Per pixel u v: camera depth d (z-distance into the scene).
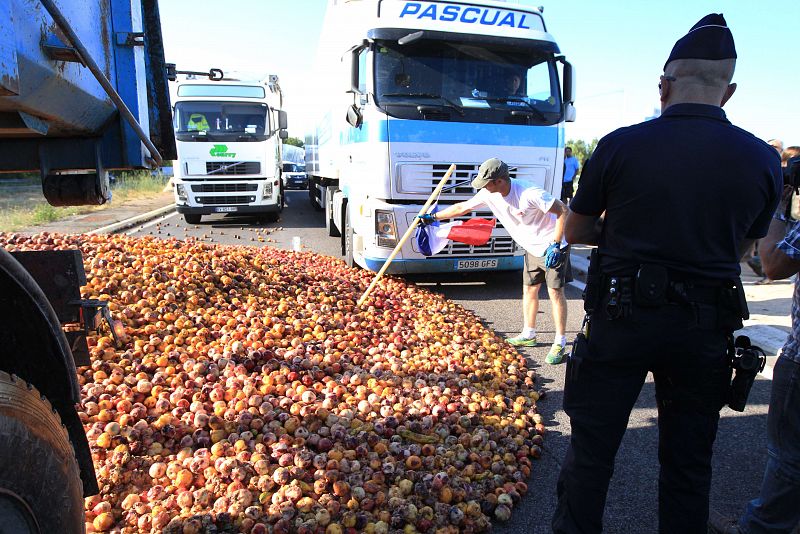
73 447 1.98
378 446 3.20
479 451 3.38
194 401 3.40
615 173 2.15
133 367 3.73
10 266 1.69
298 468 2.88
